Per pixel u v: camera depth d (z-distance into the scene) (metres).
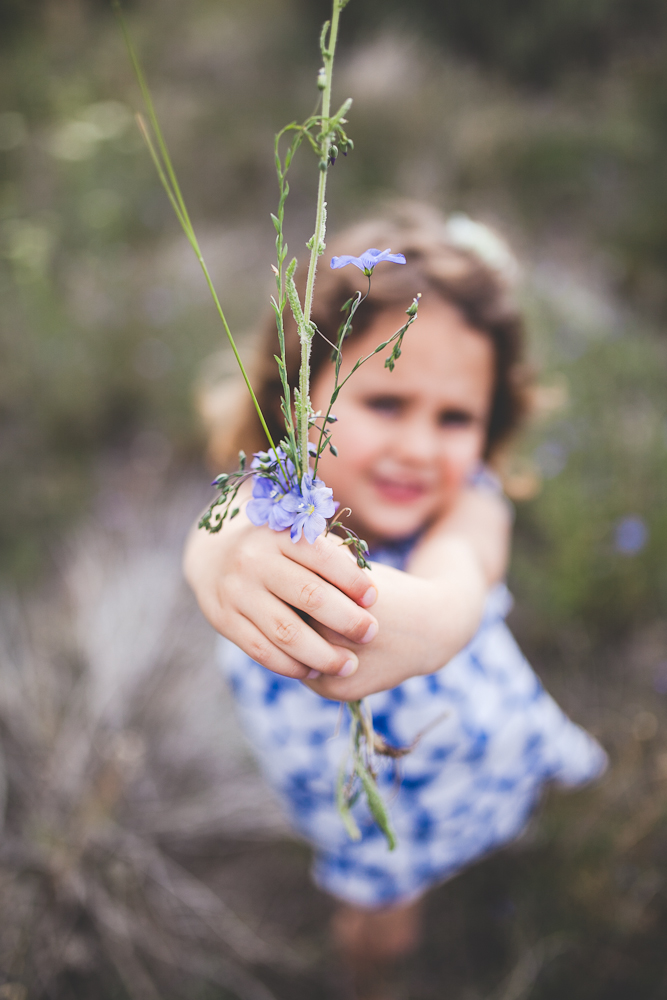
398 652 0.86
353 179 5.48
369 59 6.39
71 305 4.28
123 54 7.18
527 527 2.98
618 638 2.56
